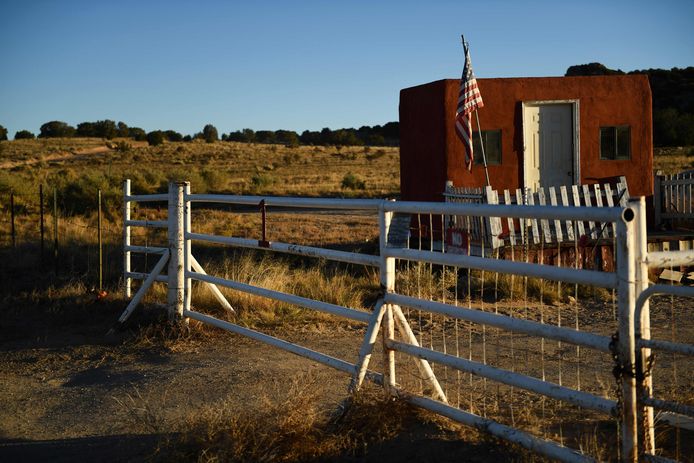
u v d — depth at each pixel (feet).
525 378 13.37
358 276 41.39
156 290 34.73
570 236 38.47
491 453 13.98
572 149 51.06
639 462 11.57
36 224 65.31
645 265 11.55
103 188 84.74
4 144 287.07
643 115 51.29
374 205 17.10
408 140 54.49
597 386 19.49
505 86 50.01
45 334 28.91
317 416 16.38
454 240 16.63
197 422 15.74
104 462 15.37
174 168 204.74
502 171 50.03
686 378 20.20
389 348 16.69
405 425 15.79
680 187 49.37
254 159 249.75
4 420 18.79
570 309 31.96
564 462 12.27
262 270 37.29
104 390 21.17
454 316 14.80
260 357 24.08
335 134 423.64
